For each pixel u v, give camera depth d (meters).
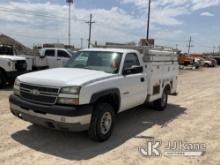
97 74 5.82
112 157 5.01
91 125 5.45
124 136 6.22
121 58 6.54
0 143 5.40
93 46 8.48
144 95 7.39
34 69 14.88
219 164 4.95
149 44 8.73
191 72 33.53
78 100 5.05
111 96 6.01
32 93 5.36
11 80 12.33
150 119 7.88
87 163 4.70
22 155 4.89
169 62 9.16
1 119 7.02
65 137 5.88
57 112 5.00
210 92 14.20
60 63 17.97
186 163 4.94
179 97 12.22
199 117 8.39
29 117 5.45
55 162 4.67
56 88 5.12
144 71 7.50
